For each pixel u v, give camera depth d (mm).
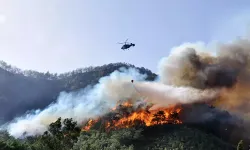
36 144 105500
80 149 138625
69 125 102688
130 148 196000
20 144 111750
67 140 101375
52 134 101500
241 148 96312
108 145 199375
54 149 99312
